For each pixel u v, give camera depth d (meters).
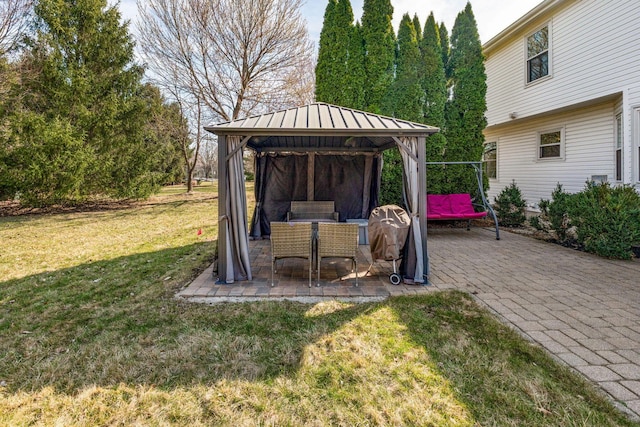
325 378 2.31
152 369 2.42
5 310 3.55
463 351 2.61
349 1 8.71
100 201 15.45
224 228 4.22
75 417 1.97
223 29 13.68
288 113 4.81
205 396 2.14
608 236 5.45
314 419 1.94
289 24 14.15
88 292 4.05
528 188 10.11
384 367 2.42
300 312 3.38
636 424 1.84
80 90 12.12
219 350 2.65
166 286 4.20
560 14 8.10
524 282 4.29
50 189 11.76
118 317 3.31
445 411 1.98
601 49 7.13
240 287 4.13
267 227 7.70
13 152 11.22
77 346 2.76
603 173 7.81
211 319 3.22
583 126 8.29
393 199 8.73
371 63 8.65
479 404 2.04
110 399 2.12
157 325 3.11
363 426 1.88
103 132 12.94
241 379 2.31
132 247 6.58
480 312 3.34
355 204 7.85
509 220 8.63
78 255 5.96
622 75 6.74
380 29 8.55
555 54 8.28
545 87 8.61
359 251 6.21
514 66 9.69
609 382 2.21
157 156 17.05
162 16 13.55
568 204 6.20
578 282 4.27
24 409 2.03
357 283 4.26
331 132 4.05
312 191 7.71
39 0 11.60
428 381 2.26
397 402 2.06
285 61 14.63
